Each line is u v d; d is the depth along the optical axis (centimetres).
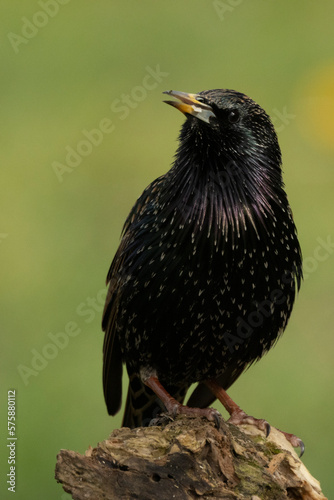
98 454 644
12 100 1669
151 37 1802
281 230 809
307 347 1264
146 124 1625
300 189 1514
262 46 1781
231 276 787
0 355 1252
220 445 663
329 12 1858
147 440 654
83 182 1532
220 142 805
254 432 734
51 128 1611
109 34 1812
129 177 1534
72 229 1452
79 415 1170
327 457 1131
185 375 858
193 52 1778
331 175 1540
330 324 1291
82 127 1608
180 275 789
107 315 888
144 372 844
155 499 631
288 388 1212
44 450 1127
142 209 859
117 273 852
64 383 1212
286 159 1566
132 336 831
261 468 664
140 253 817
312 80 1702
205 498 638
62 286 1358
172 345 817
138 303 811
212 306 793
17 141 1590
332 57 1761
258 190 806
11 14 1839
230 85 1706
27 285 1365
